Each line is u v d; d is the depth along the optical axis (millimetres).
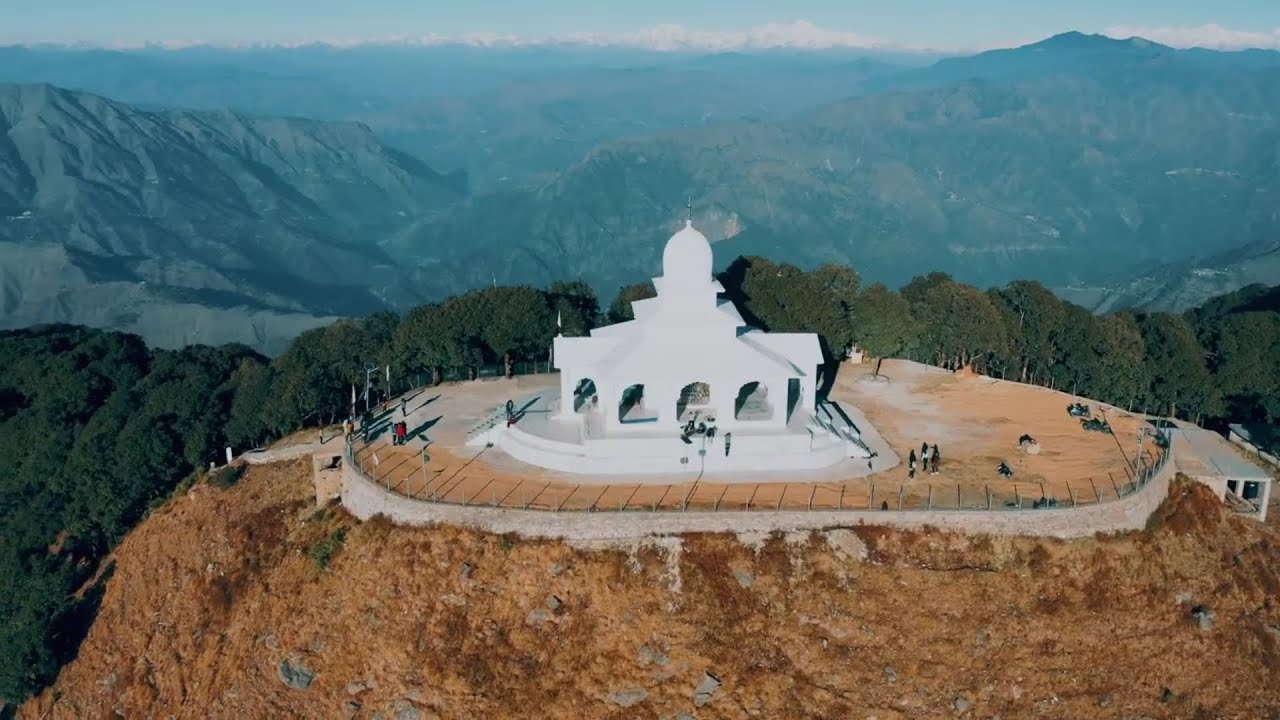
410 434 121000
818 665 86625
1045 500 100125
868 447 115688
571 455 107562
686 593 91062
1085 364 147250
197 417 132750
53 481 128750
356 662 91312
